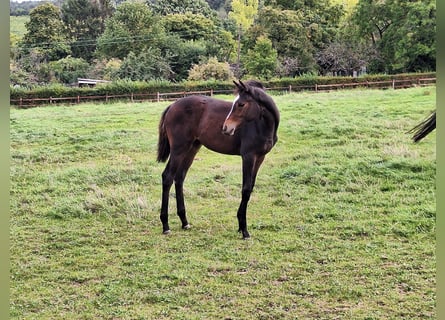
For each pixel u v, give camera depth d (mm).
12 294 5035
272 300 4797
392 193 8094
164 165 10711
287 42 37906
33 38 50188
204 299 4867
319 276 5309
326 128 13062
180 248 6293
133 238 6730
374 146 11070
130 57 38938
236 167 10469
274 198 8305
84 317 4559
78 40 53750
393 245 6105
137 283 5250
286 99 21125
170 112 7172
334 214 7281
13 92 26859
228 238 6609
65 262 5891
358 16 38469
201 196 8617
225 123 6422
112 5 60188
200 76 35062
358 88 27672
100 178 9711
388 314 4465
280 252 6043
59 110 21562
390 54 36500
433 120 5039
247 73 36875
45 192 9023
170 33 46688
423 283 5043
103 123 16281
